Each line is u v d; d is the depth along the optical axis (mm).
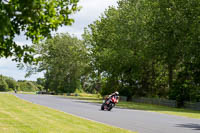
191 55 73625
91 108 47531
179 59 85625
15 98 69062
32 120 25266
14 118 26281
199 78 74562
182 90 74750
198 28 70938
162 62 87500
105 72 111312
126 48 95688
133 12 95938
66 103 60188
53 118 27609
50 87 171875
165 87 107312
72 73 163750
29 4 9648
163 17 75562
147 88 106812
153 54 82500
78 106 51375
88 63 121438
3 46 11430
